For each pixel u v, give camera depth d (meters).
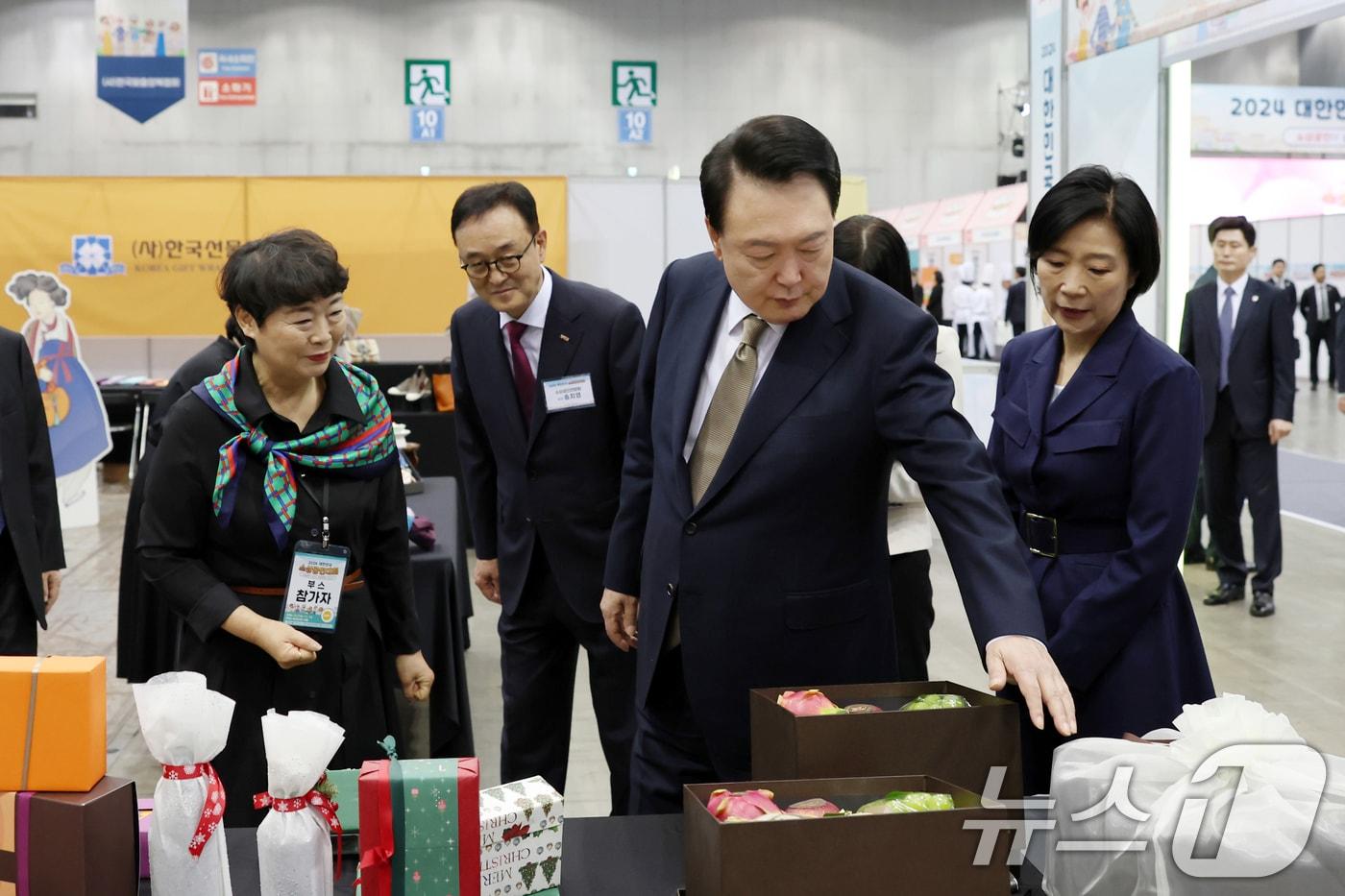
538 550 2.64
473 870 1.24
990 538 1.44
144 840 1.39
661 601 1.71
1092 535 1.82
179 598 2.00
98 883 1.20
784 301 1.45
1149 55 4.91
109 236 9.41
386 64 15.73
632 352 2.57
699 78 16.19
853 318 1.59
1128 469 1.78
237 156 15.57
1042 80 4.98
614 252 9.09
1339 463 9.16
